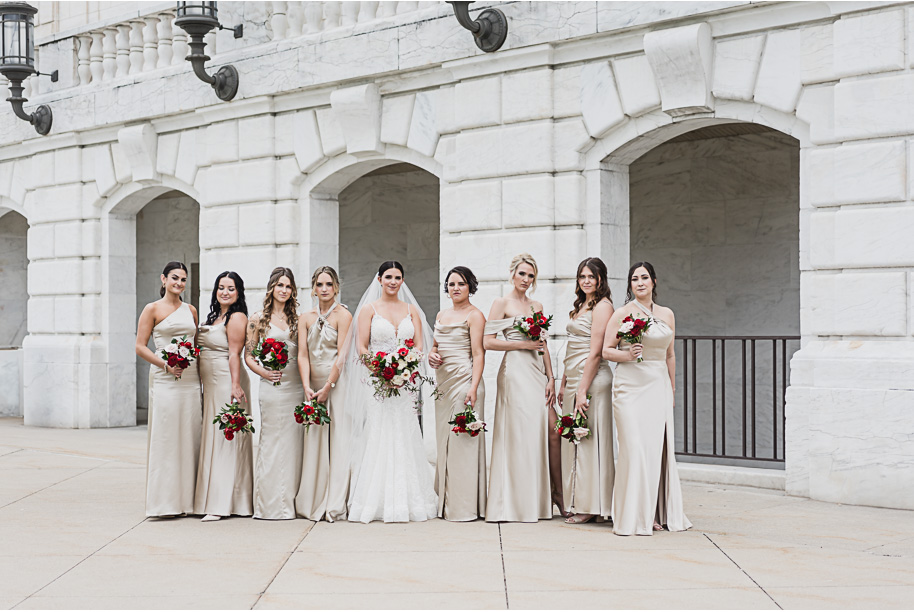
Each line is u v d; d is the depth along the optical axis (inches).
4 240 714.8
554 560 258.8
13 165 617.9
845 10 331.3
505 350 313.4
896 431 319.6
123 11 594.9
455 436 315.0
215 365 323.3
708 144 502.6
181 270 321.7
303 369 320.5
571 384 309.0
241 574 248.7
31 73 573.6
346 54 455.2
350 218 629.9
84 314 583.2
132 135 540.4
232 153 502.6
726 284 498.0
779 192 482.0
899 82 322.3
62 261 589.0
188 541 286.8
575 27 387.2
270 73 481.7
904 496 319.0
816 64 341.1
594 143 395.2
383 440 316.5
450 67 424.2
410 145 445.1
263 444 321.7
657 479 289.3
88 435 541.3
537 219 403.9
